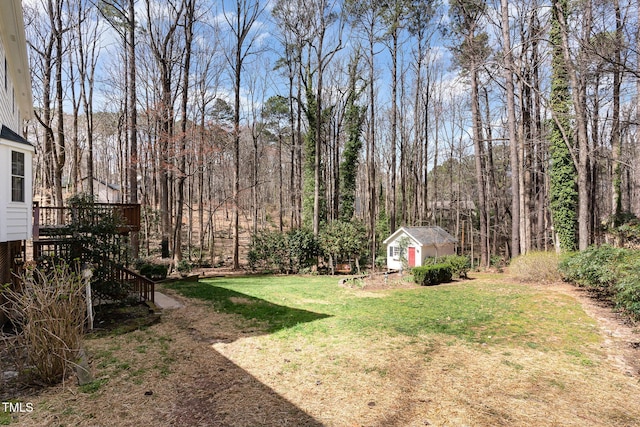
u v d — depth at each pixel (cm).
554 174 1884
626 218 1764
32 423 371
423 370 520
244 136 3288
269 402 426
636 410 394
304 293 1186
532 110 2130
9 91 905
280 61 2575
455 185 3766
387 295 1154
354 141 2823
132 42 1720
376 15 2209
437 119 3105
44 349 460
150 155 2094
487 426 367
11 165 723
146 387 462
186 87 1828
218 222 3938
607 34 988
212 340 659
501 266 1970
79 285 545
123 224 905
